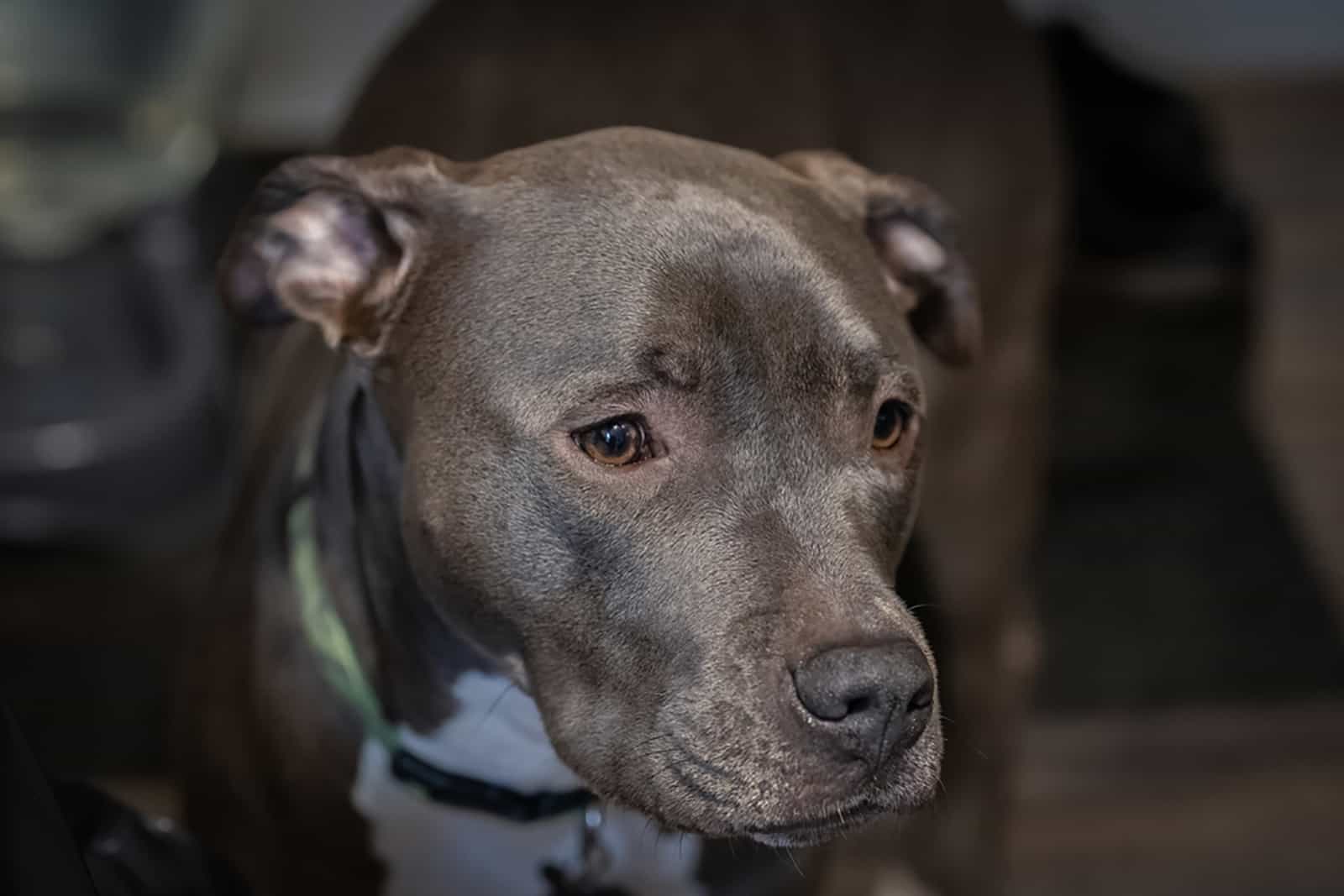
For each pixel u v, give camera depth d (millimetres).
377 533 846
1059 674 1351
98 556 1378
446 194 820
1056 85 1805
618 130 839
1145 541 1456
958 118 1151
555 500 773
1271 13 1970
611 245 780
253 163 1718
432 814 888
